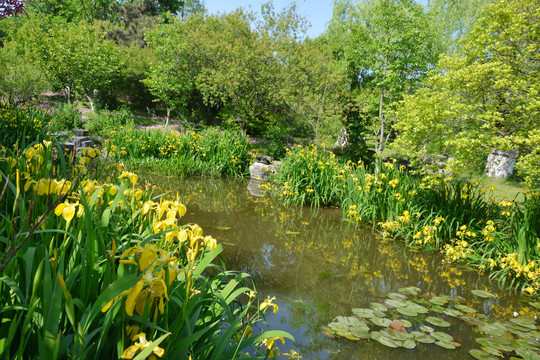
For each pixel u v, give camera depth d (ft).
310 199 27.20
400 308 11.20
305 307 10.82
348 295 12.03
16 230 5.53
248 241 16.96
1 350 3.11
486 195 30.42
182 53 58.75
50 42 60.44
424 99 20.93
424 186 20.17
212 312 5.82
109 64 64.03
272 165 38.27
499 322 10.89
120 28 97.04
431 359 8.63
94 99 76.13
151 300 3.80
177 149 37.22
